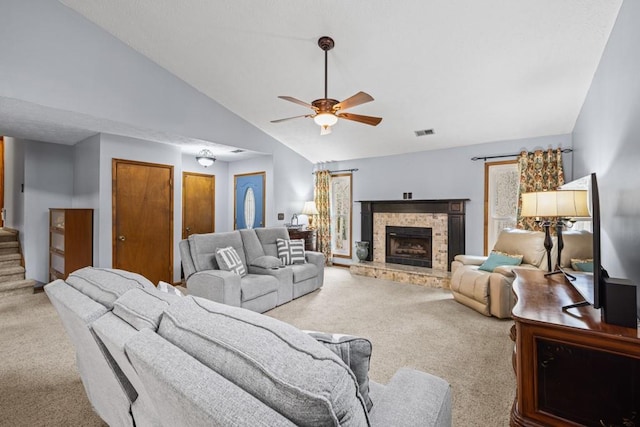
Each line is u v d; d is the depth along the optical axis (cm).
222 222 664
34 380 219
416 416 98
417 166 571
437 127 468
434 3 258
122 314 113
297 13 289
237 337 80
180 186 507
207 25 321
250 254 413
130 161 442
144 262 460
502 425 176
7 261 463
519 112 400
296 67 371
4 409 188
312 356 72
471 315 357
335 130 530
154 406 90
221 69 393
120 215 434
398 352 264
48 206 481
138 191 453
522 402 156
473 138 489
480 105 396
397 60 334
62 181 492
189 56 374
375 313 364
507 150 480
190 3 295
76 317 120
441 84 364
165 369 73
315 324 329
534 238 364
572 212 243
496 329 315
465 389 211
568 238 321
